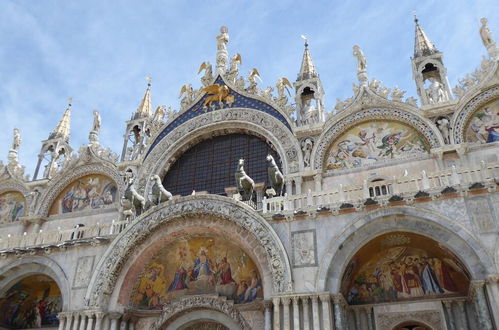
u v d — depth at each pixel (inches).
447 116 1007.6
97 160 1316.4
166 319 921.5
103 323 906.1
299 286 784.3
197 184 1210.6
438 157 965.8
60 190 1332.4
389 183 821.9
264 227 858.8
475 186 746.2
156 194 1032.2
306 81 1211.9
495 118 977.5
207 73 1331.2
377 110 1072.2
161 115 1341.0
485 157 938.7
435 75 1137.4
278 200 898.7
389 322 832.3
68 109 1581.0
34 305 1124.5
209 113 1254.3
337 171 1048.8
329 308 755.4
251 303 874.8
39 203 1311.5
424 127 1011.9
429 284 837.2
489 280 676.7
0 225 1331.2
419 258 858.1
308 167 1067.9
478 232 720.3
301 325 758.5
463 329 783.7
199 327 941.8
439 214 755.4
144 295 983.0
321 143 1085.8
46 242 1050.7
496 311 657.6
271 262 817.5
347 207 814.5
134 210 1085.8
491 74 999.6
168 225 960.9
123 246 949.8
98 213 1245.1
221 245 967.0
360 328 844.0
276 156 1160.8
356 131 1086.4
